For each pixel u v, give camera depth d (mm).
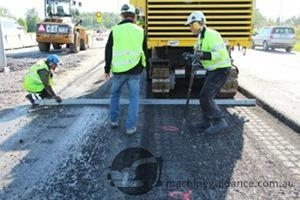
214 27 7520
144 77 11242
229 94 8141
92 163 4785
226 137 5824
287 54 21531
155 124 6461
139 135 5875
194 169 4613
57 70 12406
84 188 4125
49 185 4203
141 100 7887
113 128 6211
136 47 5738
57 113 7188
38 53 19375
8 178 4379
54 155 5062
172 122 6582
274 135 5938
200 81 9031
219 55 5797
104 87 9773
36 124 6480
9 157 5000
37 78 7727
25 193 4027
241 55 20250
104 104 7789
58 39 19359
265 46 25031
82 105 7777
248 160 4906
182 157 4992
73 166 4699
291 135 5945
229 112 7301
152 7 7461
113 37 5762
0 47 12102
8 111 7359
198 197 3938
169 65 8008
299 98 8336
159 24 7523
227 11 7453
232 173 4512
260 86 9898
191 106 7688
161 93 8148
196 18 5762
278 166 4719
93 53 19594
